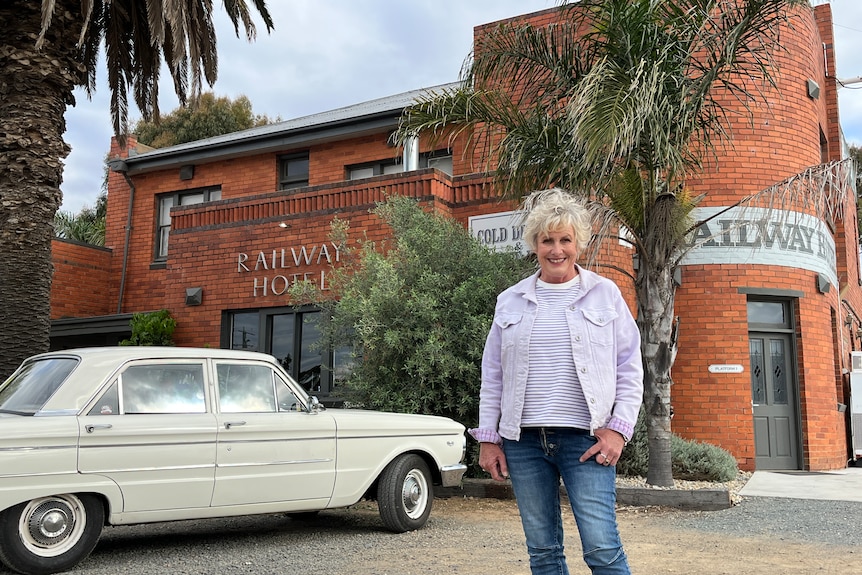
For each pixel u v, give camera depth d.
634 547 6.24
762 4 8.41
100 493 5.52
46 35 9.33
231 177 17.83
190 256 14.70
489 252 10.45
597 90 7.90
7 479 5.14
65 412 5.52
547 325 3.13
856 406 13.87
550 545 3.09
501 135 10.06
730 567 5.48
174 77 12.01
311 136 16.47
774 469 12.46
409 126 10.02
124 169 18.73
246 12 11.65
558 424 3.00
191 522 7.75
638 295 9.18
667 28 8.58
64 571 5.41
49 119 9.34
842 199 8.66
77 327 15.96
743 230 12.58
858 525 7.24
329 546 6.40
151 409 5.90
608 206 9.03
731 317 12.42
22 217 9.01
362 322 9.42
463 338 9.46
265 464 6.33
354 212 13.06
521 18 13.76
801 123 13.36
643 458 9.85
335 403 12.80
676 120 8.48
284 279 13.60
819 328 13.00
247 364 6.57
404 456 7.23
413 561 5.76
